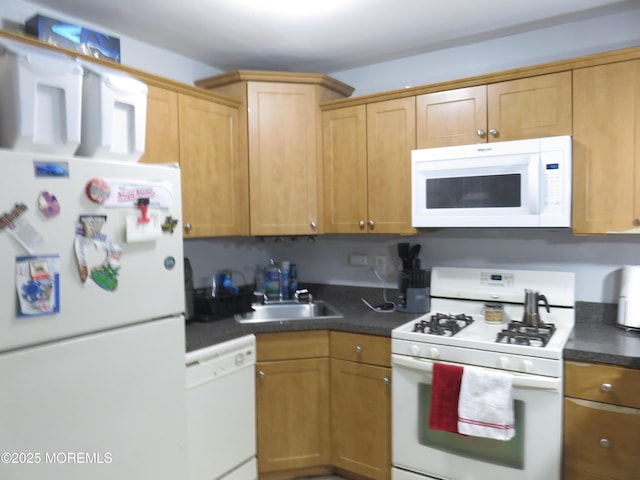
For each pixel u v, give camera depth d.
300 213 2.69
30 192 1.25
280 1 1.99
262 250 3.25
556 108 2.04
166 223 1.63
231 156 2.59
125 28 2.28
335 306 2.78
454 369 1.92
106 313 1.43
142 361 1.55
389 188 2.49
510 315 2.34
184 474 1.71
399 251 2.64
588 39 2.24
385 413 2.21
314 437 2.39
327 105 2.67
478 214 2.15
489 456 1.94
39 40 1.76
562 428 1.81
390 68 2.81
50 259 1.29
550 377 1.78
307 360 2.36
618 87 1.92
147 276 1.56
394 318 2.41
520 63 2.42
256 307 2.78
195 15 2.13
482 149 2.13
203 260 2.84
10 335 1.21
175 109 2.26
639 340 1.90
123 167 1.49
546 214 2.01
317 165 2.70
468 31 2.37
